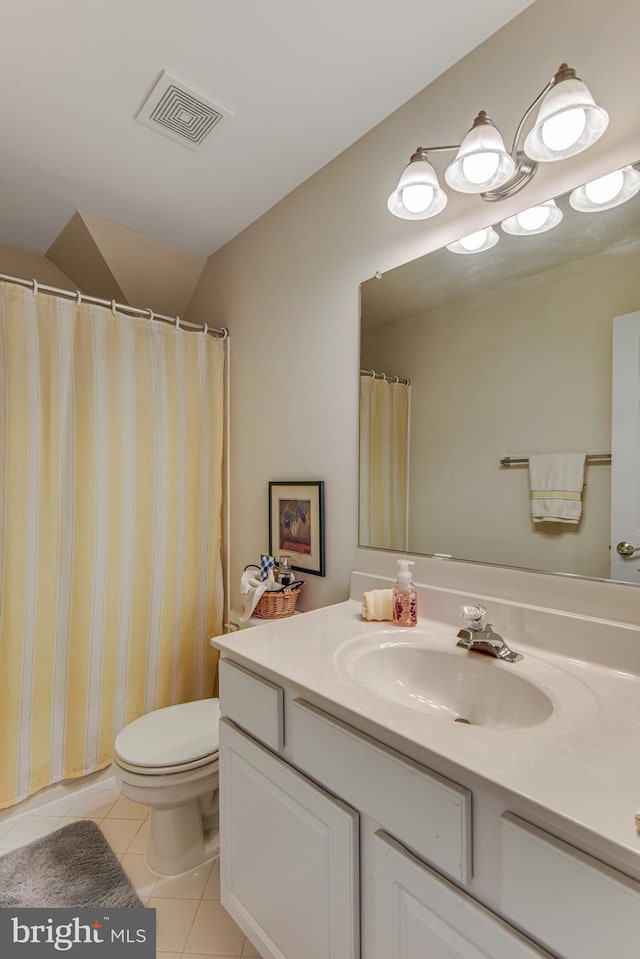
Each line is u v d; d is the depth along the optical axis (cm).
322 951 88
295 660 102
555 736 72
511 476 117
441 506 132
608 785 61
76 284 243
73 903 129
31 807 169
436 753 68
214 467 215
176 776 133
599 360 102
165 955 115
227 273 218
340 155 160
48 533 170
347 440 158
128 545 189
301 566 175
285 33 117
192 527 209
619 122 98
